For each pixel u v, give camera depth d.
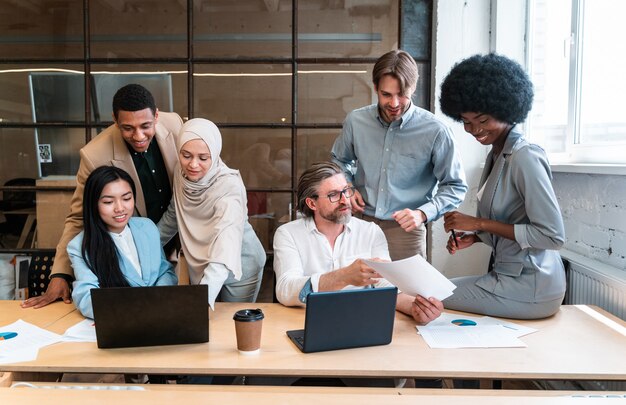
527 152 1.97
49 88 3.38
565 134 3.07
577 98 2.89
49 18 3.35
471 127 2.08
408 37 3.32
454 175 2.52
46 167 3.42
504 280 2.06
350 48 3.32
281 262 2.19
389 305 1.75
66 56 3.36
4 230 3.46
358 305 1.71
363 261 1.92
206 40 3.34
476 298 2.10
